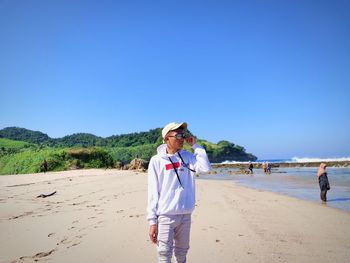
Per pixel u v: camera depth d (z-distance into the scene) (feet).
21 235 22.76
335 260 18.24
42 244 20.48
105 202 40.16
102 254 18.39
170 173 12.63
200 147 13.25
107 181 76.13
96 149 173.58
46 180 78.48
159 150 13.37
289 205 42.78
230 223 28.07
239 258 18.10
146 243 20.54
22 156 168.14
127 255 18.19
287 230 26.07
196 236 23.08
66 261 17.25
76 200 42.04
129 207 35.76
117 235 22.67
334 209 39.65
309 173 151.33
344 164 233.55
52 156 158.81
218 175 159.12
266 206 40.91
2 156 187.01
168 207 12.31
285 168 233.96
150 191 12.65
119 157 445.37
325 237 23.91
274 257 18.47
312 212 36.91
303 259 18.29
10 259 17.62
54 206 36.45
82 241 21.15
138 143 527.81
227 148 563.07
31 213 31.65
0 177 97.25
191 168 13.05
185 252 13.05
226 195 53.67
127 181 76.54
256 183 91.76
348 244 21.97
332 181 93.91
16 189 55.67
